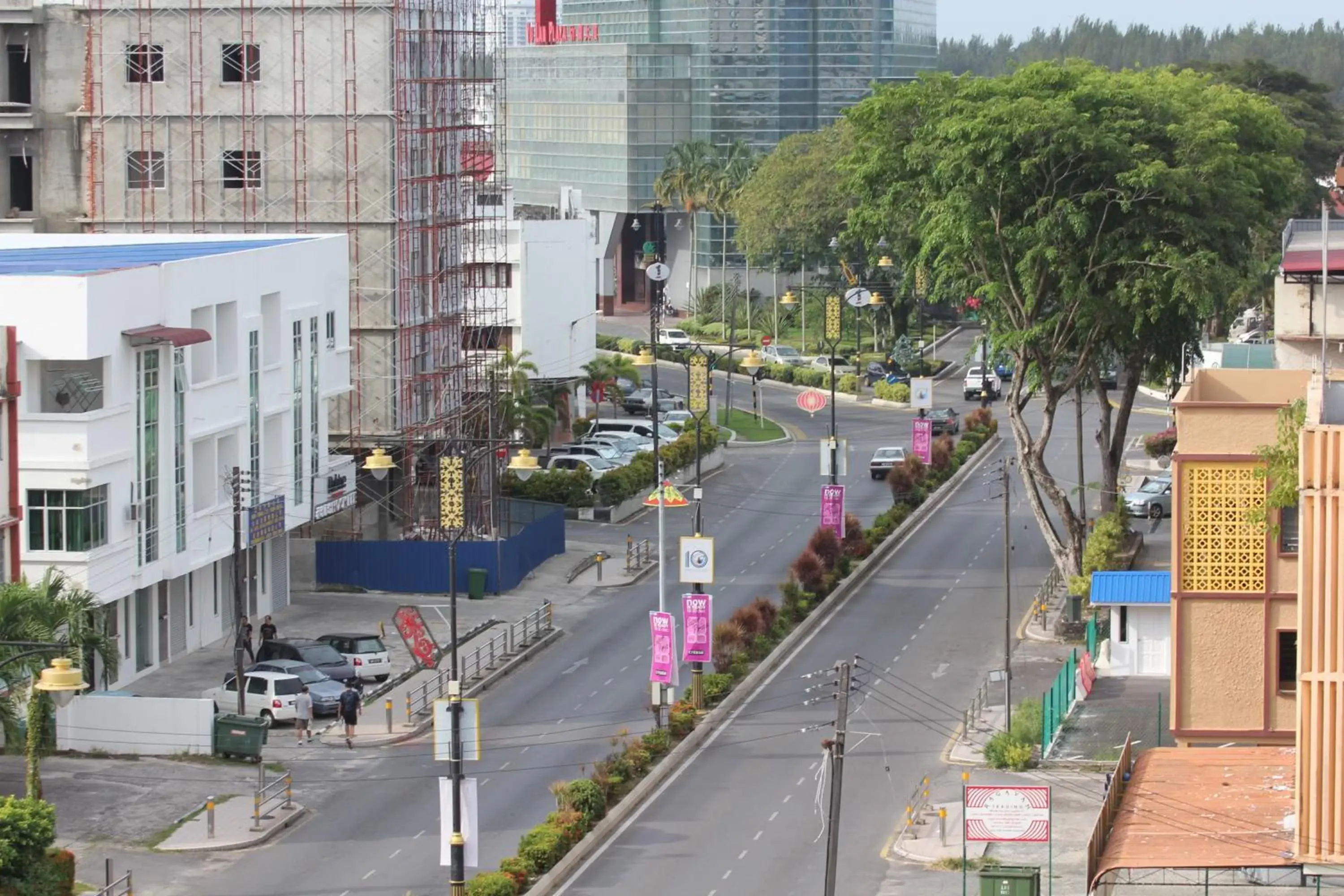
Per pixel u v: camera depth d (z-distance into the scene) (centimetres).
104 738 10400
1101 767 10094
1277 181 14812
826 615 13575
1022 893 7762
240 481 11044
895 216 14312
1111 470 14875
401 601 13950
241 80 15712
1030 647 12662
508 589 14238
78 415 10662
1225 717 9219
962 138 12812
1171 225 12912
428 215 16250
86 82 16050
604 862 8856
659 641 10900
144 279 11319
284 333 13262
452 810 8188
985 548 15575
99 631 10181
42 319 10662
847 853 8919
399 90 15650
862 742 10700
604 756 10462
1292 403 8919
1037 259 12950
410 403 15838
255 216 15725
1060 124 12488
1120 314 13038
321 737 10819
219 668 11900
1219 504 9156
